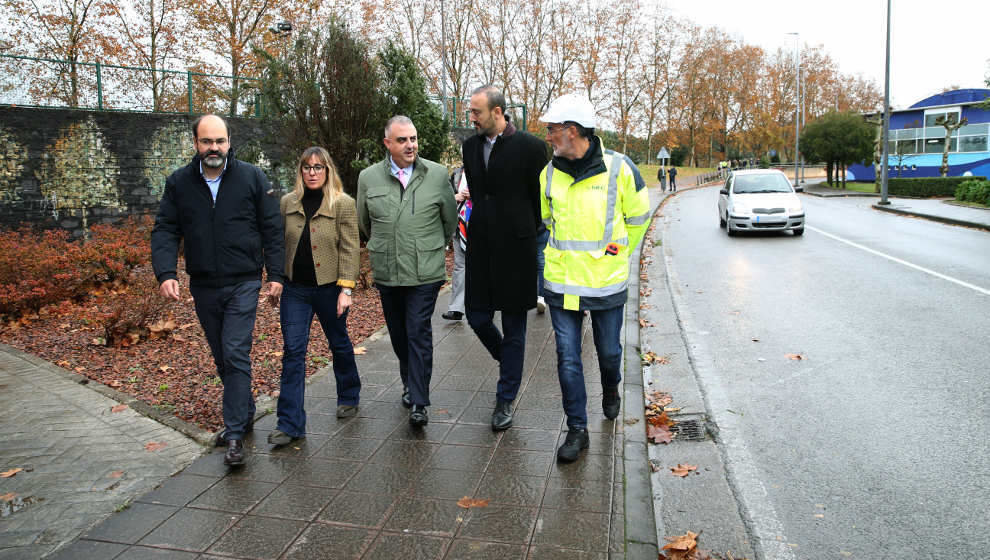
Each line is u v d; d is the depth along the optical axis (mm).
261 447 4062
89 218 12789
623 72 55469
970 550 3045
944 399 4871
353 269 4242
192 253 3854
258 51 11383
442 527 3127
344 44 11047
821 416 4688
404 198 4230
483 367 5652
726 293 9242
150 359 6004
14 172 11875
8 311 7375
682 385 5461
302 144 11094
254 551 2955
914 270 10398
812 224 18531
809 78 78562
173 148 13883
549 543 2984
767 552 3092
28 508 3324
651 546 3016
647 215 3992
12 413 4582
